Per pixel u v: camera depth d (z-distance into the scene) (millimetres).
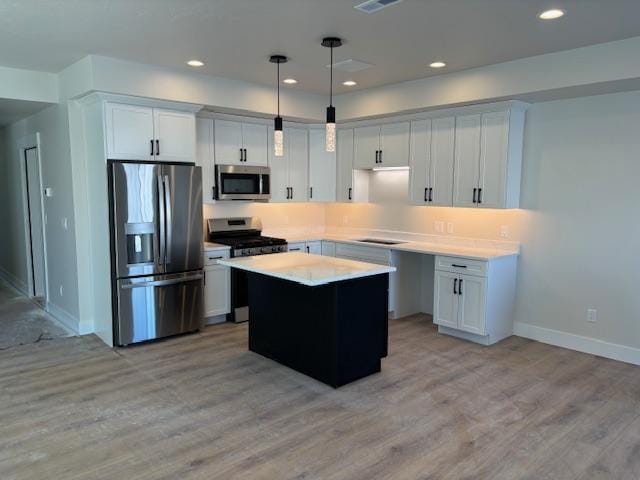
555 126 4539
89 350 4445
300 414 3215
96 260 4730
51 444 2840
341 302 3568
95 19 3188
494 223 5062
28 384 3686
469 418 3160
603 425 3074
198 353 4391
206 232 5738
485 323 4562
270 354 4219
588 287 4422
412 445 2832
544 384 3703
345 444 2842
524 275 4855
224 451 2770
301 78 4891
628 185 4137
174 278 4727
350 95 5645
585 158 4367
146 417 3172
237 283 5336
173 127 4691
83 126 4680
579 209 4441
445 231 5531
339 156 6234
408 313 5750
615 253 4246
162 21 3223
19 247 6777
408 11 3020
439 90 4762
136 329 4547
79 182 4719
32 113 5477
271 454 2736
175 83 4535
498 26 3301
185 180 4715
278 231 6484
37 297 6457
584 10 2994
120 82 4207
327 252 6215
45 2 2887
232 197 5535
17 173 6496
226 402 3395
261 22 3230
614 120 4180
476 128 4797
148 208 4500
